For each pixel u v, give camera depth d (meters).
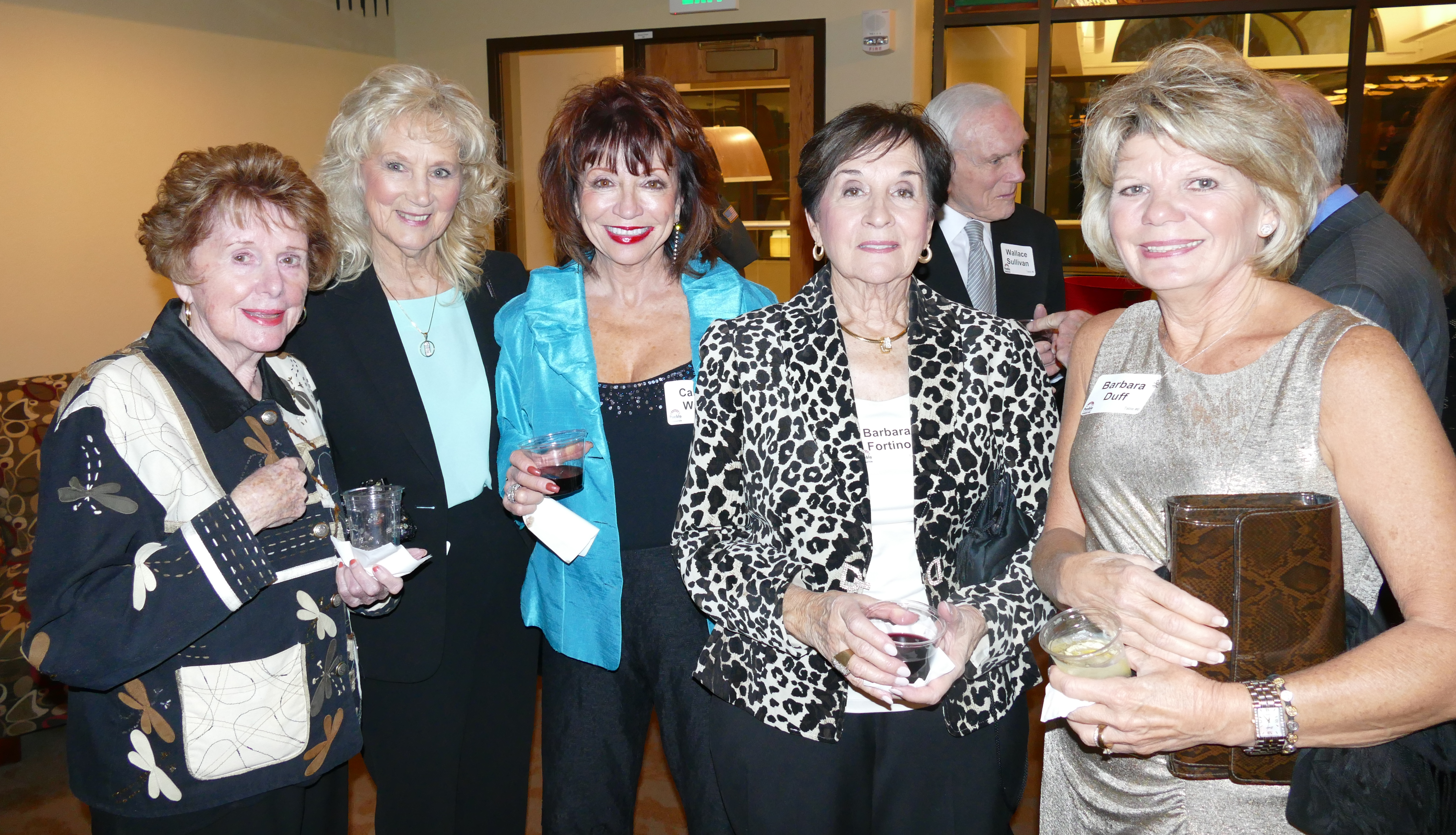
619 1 5.87
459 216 2.07
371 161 1.89
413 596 1.87
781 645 1.47
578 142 1.84
